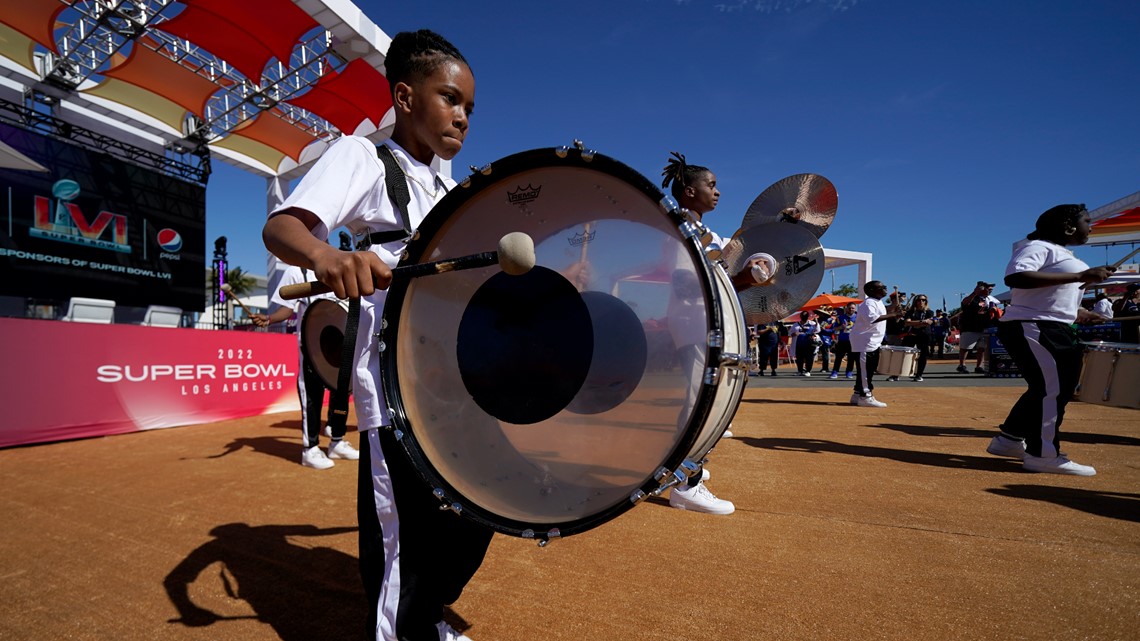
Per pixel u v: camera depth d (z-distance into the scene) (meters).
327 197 1.24
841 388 9.80
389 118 13.67
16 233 12.89
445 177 1.66
